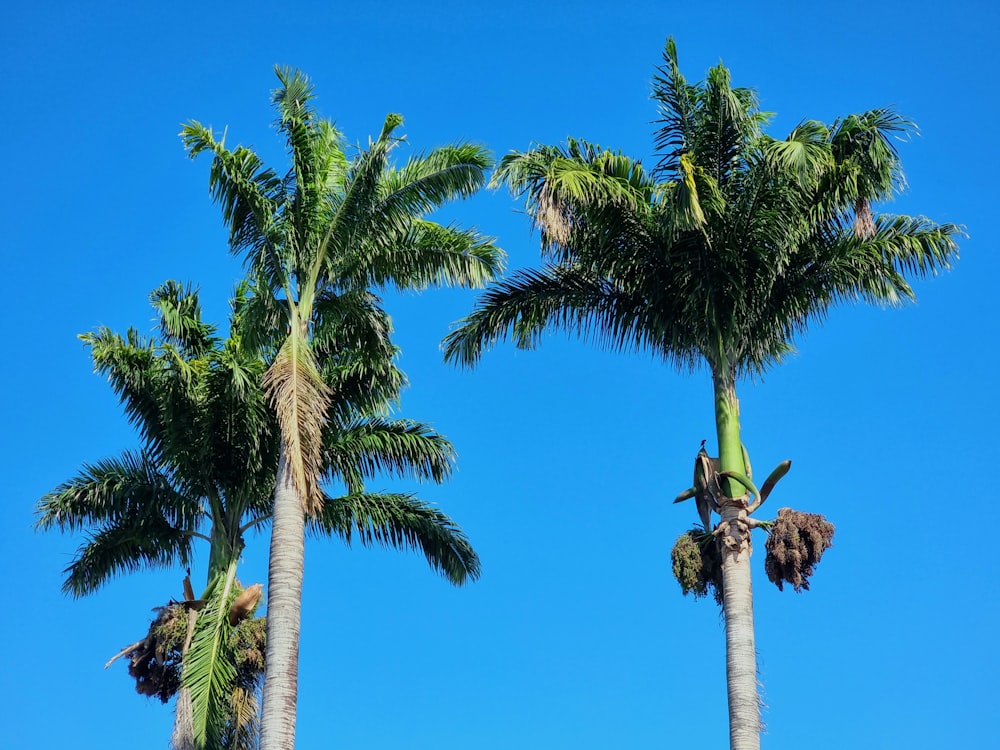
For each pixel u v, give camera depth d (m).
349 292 24.28
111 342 27.78
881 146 21.42
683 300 22.39
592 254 22.34
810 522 20.70
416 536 27.97
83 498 27.89
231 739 26.39
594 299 23.14
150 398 28.11
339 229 23.86
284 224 23.78
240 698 26.62
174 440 27.67
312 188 23.94
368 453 27.47
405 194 23.89
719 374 22.08
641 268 22.48
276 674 21.78
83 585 28.28
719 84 22.12
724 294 22.16
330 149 25.22
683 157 21.12
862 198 21.66
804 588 20.72
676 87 22.45
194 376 27.72
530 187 21.53
